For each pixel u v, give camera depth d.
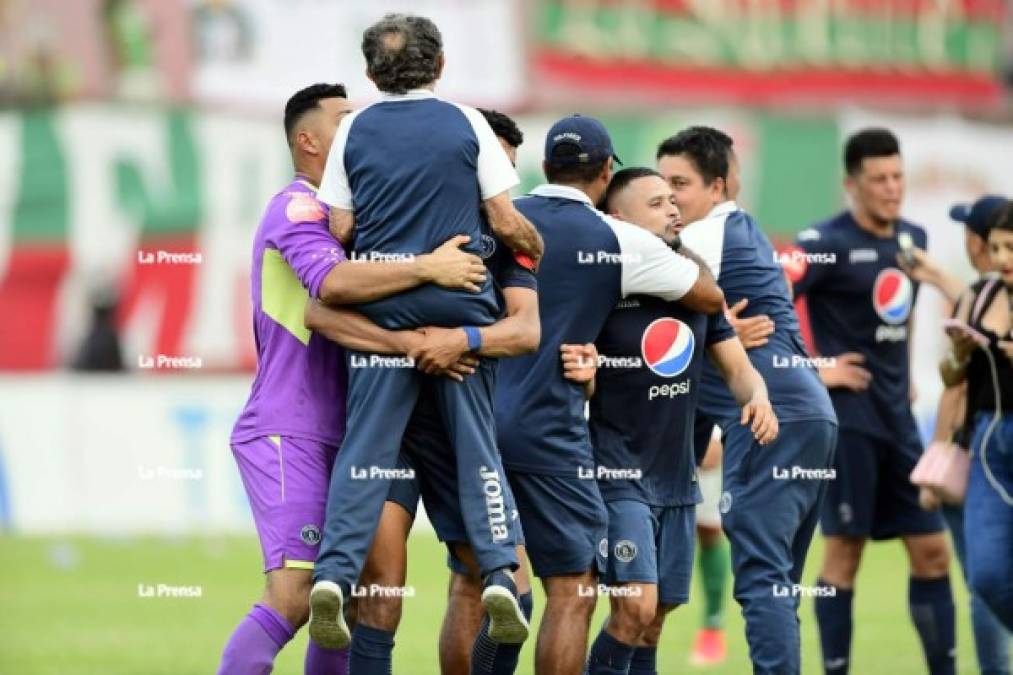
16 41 61.75
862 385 31.33
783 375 26.92
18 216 61.38
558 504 24.45
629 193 25.75
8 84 61.69
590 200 25.23
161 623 38.75
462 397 23.11
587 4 62.88
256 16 61.59
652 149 62.84
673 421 25.59
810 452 26.64
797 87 63.66
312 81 61.88
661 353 25.23
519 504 24.62
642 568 24.95
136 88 61.81
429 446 23.98
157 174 61.72
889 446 31.48
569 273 24.53
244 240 61.81
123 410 54.09
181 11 61.50
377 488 22.94
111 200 61.53
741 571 26.44
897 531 31.59
